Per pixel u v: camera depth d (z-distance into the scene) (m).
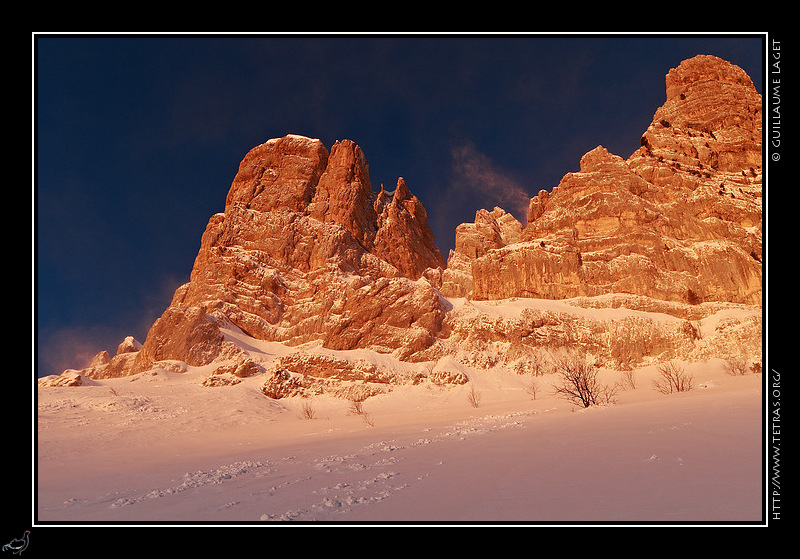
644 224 79.81
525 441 11.73
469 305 72.44
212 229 110.94
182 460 21.77
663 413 13.33
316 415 45.25
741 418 10.69
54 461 23.52
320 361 57.69
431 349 64.56
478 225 111.06
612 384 49.75
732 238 75.19
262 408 44.56
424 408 47.09
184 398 46.06
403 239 112.62
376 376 56.28
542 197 93.81
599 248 79.50
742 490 5.67
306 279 97.88
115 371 78.31
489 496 6.66
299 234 103.38
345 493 8.22
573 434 11.68
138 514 8.63
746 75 101.56
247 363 60.12
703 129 95.56
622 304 70.88
